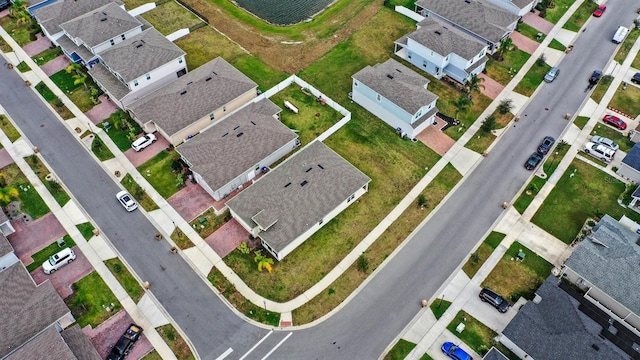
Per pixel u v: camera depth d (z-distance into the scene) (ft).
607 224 183.83
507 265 181.16
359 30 280.31
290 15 296.30
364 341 162.30
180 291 174.09
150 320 166.40
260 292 174.40
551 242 188.03
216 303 171.53
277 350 160.35
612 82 249.34
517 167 214.07
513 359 156.76
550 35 277.64
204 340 162.30
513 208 199.41
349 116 231.09
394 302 171.83
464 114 236.22
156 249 185.47
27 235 188.24
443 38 245.86
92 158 215.72
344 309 170.40
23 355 143.84
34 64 257.34
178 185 204.13
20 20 276.62
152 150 218.38
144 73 230.89
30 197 200.75
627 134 225.35
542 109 238.07
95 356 150.82
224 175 196.85
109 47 253.03
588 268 168.45
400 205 200.64
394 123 228.43
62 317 159.33
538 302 165.58
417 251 186.19
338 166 202.18
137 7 291.58
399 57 265.13
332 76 254.47
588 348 148.36
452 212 198.49
